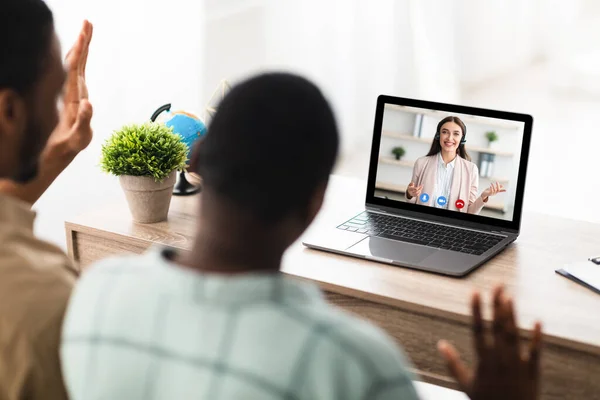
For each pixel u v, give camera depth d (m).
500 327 0.85
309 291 0.75
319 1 3.90
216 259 0.75
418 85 4.57
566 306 1.46
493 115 1.74
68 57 1.25
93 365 0.76
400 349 1.53
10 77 0.88
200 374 0.70
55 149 1.20
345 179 2.08
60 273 0.92
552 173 4.26
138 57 2.96
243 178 0.73
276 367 0.68
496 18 5.56
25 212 0.94
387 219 1.83
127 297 0.76
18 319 0.87
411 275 1.58
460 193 1.79
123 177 1.77
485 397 0.86
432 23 4.55
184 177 1.99
